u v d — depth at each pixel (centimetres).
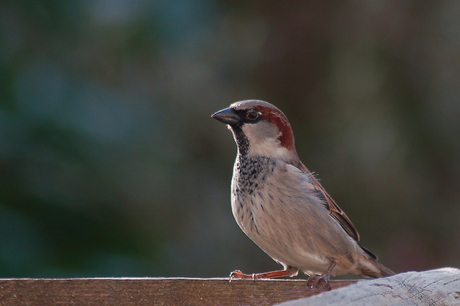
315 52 1253
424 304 446
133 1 1171
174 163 1113
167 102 1188
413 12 1233
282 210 634
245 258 1140
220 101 1225
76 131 946
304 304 417
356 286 448
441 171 1159
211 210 1155
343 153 1177
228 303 512
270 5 1286
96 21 1130
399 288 454
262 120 673
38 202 838
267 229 644
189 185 1134
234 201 668
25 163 859
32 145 884
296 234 639
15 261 780
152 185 1042
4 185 831
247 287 514
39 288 494
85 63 1102
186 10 1221
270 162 655
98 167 937
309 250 651
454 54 1200
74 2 1100
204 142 1201
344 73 1222
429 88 1192
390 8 1243
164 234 1007
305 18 1264
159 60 1191
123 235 918
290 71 1252
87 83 1084
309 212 635
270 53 1263
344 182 1162
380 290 445
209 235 1134
